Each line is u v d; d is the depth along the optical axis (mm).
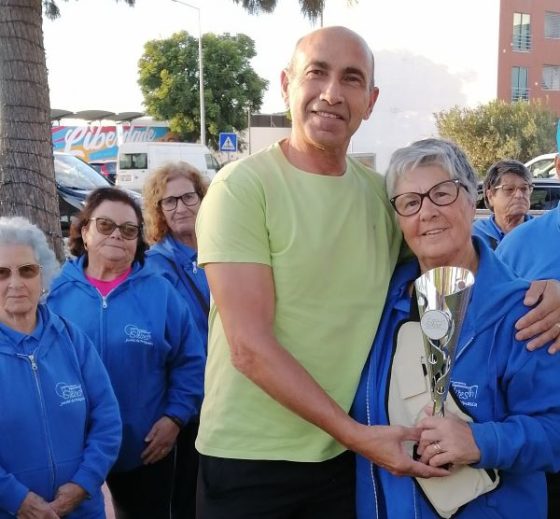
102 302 2848
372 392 1977
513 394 1875
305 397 1822
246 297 1906
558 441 1834
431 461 1780
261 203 1972
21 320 2402
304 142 2062
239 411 2061
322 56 1976
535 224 2764
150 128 38219
